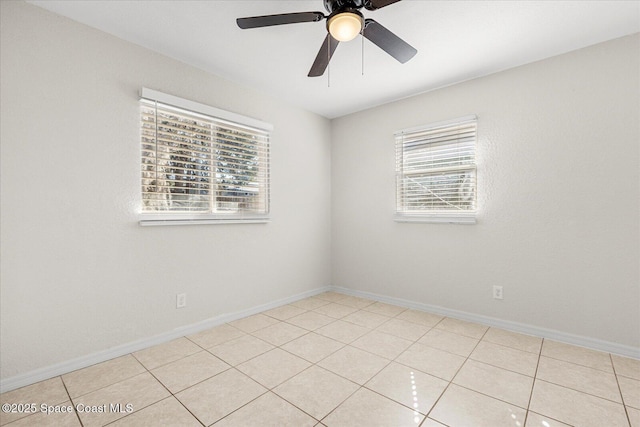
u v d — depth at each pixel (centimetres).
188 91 252
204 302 264
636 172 209
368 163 356
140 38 217
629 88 211
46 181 186
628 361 204
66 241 194
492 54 238
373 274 353
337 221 388
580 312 229
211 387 175
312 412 153
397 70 263
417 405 158
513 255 258
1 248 172
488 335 249
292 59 247
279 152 329
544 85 243
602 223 221
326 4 161
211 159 270
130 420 148
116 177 215
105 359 207
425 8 185
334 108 358
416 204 318
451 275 293
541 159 245
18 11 177
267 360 207
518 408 155
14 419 149
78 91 198
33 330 181
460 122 282
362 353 217
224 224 279
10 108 174
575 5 182
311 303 340
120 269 216
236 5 183
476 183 278
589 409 154
